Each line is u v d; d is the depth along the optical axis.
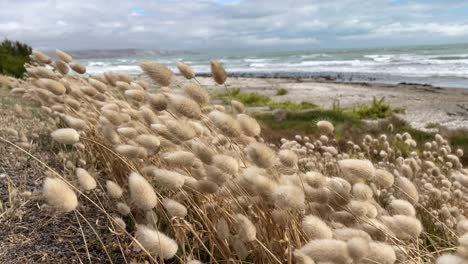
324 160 4.85
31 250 2.51
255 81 49.72
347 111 23.05
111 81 3.78
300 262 1.80
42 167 3.75
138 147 2.42
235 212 2.33
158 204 2.72
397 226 1.86
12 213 2.84
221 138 2.63
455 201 3.91
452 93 31.53
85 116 3.86
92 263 2.44
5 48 26.88
